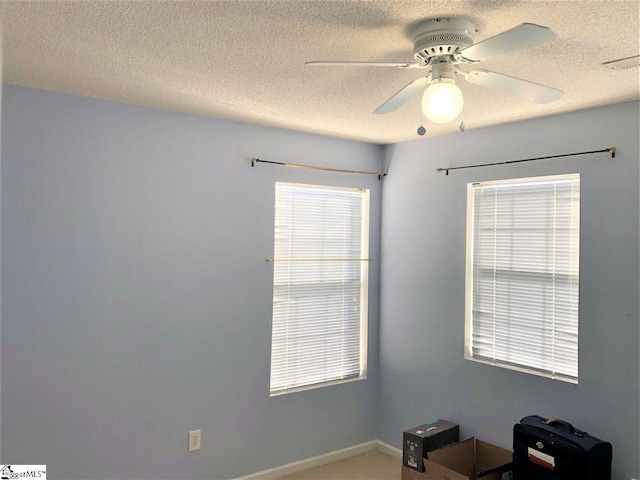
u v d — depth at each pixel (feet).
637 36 6.43
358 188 13.85
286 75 8.17
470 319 12.28
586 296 10.02
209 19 6.09
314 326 13.28
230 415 11.72
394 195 13.98
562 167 10.44
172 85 8.91
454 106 5.95
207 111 10.78
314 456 13.08
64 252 9.70
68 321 9.75
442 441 11.79
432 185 13.01
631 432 9.36
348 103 9.85
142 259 10.54
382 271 14.26
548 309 10.80
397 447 13.74
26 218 9.32
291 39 6.66
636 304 9.33
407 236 13.60
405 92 6.80
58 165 9.62
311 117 11.07
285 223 12.69
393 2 5.58
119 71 8.19
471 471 11.68
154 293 10.69
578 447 9.06
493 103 9.67
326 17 5.98
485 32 6.37
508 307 11.54
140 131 10.47
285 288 12.73
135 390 10.50
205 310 11.34
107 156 10.12
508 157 11.39
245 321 11.92
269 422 12.32
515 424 10.41
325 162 13.17
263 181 12.15
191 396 11.18
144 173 10.54
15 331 9.25
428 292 13.03
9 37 6.77
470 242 12.30
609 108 9.73
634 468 9.32
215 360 11.50
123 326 10.34
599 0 5.46
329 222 13.50
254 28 6.34
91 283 9.98
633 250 9.38
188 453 11.14
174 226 10.91
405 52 7.09
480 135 11.96
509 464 10.53
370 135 12.98
